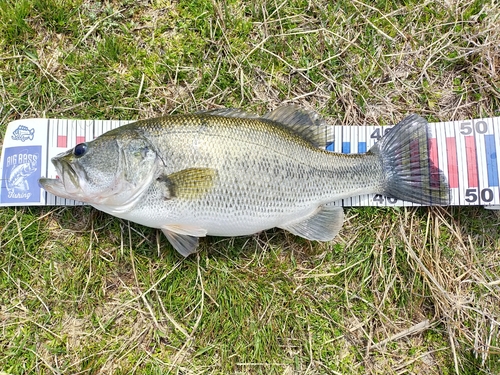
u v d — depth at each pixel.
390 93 0.53
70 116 0.50
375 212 0.51
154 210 0.43
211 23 0.52
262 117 0.46
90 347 0.49
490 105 0.52
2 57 0.50
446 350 0.51
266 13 0.52
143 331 0.49
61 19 0.50
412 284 0.50
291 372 0.50
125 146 0.43
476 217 0.51
